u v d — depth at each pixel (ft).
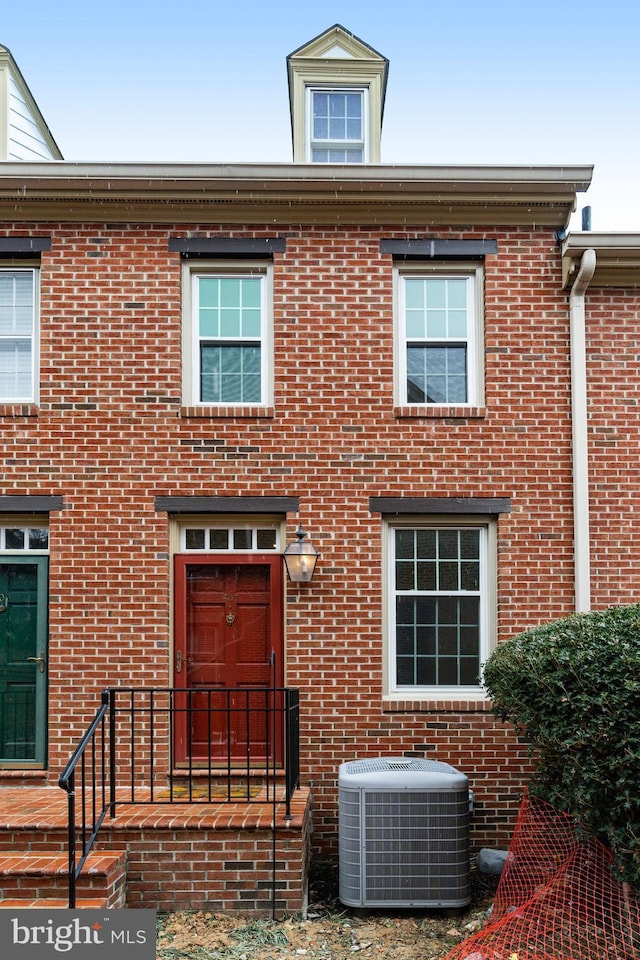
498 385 25.22
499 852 22.30
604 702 15.74
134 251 25.27
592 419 25.20
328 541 24.66
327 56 28.48
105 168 24.54
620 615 17.93
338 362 25.20
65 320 25.07
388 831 20.03
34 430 24.77
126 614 24.26
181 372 25.35
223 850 19.39
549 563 24.73
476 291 25.93
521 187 24.91
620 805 15.98
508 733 24.00
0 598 24.89
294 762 22.43
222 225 25.48
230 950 17.60
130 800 21.47
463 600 25.18
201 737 24.54
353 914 19.92
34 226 25.27
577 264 24.95
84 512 24.57
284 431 24.91
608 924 17.33
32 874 17.84
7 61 27.89
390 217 25.49
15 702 24.61
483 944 16.94
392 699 24.20
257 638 24.97
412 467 24.93
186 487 24.70
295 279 25.38
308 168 24.64
